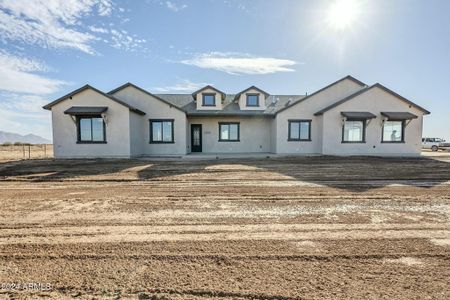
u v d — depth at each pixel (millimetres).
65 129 15383
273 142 19234
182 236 3713
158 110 17656
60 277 2646
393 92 17234
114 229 3984
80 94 15328
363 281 2572
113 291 2412
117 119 15461
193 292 2400
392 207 5180
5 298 2311
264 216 4625
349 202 5582
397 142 17453
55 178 8781
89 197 6105
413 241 3520
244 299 2305
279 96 23000
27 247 3346
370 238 3625
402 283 2535
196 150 20047
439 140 28828
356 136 17422
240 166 11805
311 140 18312
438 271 2756
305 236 3703
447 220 4383
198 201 5707
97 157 15484
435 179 8430
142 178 8758
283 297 2326
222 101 20922
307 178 8688
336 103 17188
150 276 2664
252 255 3131
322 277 2650
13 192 6727
